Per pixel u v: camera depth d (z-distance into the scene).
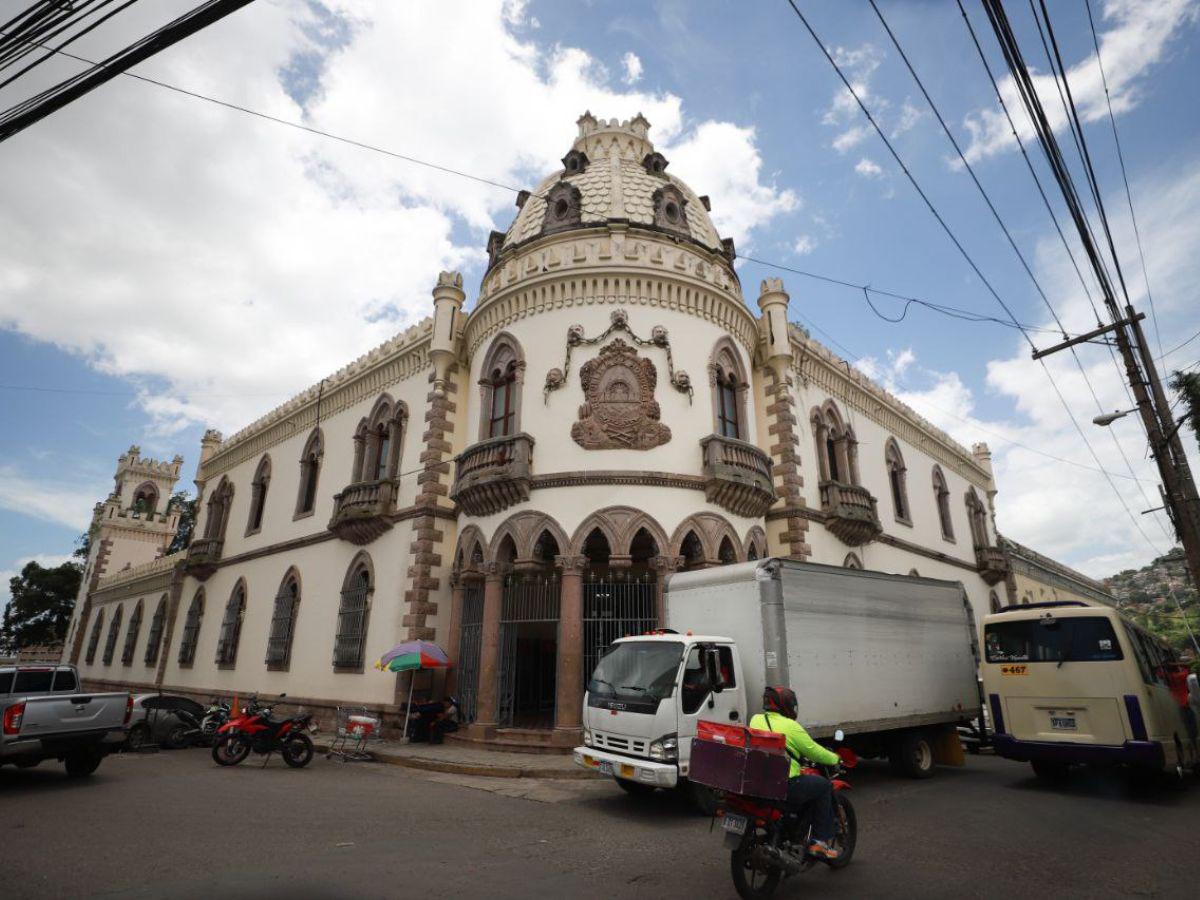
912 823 9.05
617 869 6.88
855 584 12.44
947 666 14.16
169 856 6.97
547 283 18.78
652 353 18.06
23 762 11.43
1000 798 10.88
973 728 16.22
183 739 18.38
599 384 17.61
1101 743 11.15
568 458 17.14
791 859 6.09
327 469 25.89
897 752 13.02
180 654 31.55
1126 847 7.86
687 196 23.70
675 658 10.43
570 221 20.92
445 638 19.91
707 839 8.26
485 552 17.70
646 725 9.98
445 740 17.45
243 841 7.64
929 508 30.83
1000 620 12.69
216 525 32.75
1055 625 12.00
